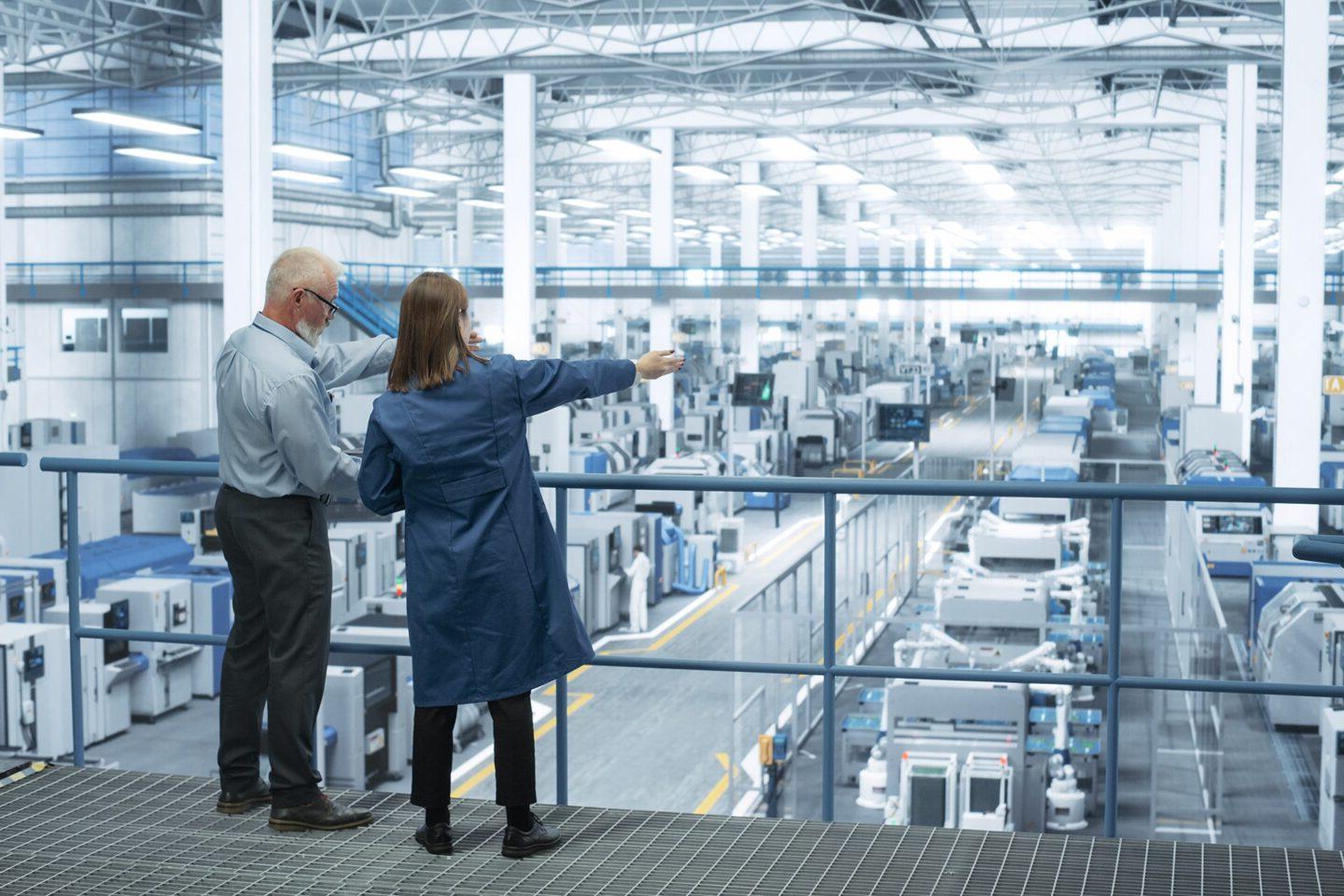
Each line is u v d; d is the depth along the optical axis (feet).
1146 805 43.06
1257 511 69.00
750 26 103.35
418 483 11.82
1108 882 11.84
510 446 11.91
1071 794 41.14
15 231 124.98
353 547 67.10
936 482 13.02
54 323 125.39
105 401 124.77
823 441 135.33
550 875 12.05
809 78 125.39
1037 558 59.36
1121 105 126.31
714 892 11.62
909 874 12.05
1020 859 12.41
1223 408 104.01
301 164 138.62
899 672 13.39
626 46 104.94
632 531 82.43
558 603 12.23
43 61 105.40
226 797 13.74
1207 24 97.25
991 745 40.70
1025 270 140.05
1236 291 103.55
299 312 12.87
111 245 122.72
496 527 11.88
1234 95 102.58
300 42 105.91
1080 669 46.85
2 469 84.07
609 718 60.59
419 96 122.21
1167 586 69.62
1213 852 12.57
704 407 142.92
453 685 12.03
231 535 13.12
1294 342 63.82
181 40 108.17
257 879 11.98
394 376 11.88
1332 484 75.87
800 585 90.02
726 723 59.36
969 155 153.89
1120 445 144.97
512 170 104.22
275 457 12.76
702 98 134.31
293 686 13.01
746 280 144.87
